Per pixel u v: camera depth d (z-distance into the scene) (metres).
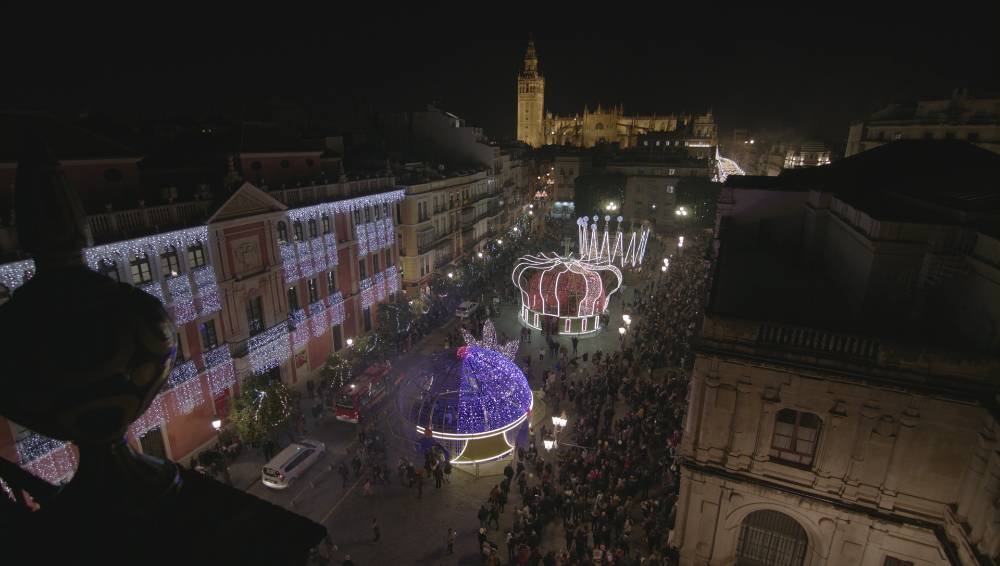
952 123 58.03
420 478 27.08
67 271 2.50
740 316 20.52
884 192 25.08
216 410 30.28
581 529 23.30
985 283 16.88
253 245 31.95
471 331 46.44
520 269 63.44
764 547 20.62
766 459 19.55
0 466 3.65
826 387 18.08
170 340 2.66
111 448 2.64
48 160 2.34
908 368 16.98
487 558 22.52
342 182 40.53
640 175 89.00
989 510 15.08
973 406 16.38
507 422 29.88
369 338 38.44
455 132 72.50
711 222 82.12
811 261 28.08
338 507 26.31
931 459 17.33
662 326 41.72
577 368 40.34
